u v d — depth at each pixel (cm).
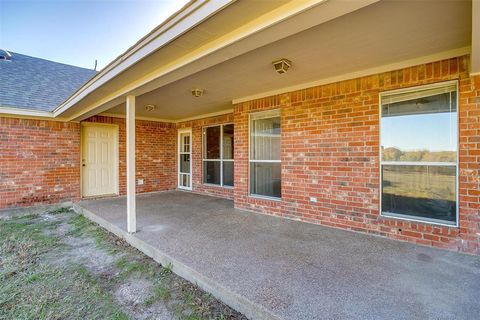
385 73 348
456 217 306
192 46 241
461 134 296
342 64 339
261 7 179
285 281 234
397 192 349
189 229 399
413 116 336
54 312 219
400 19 223
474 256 287
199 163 764
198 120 763
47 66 833
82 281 272
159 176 810
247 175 533
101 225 471
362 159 370
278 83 425
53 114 601
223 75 379
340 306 195
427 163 327
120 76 326
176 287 255
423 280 235
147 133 785
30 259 330
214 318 206
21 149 578
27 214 576
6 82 653
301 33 248
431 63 314
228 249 314
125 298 240
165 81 316
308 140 427
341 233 372
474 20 169
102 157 715
